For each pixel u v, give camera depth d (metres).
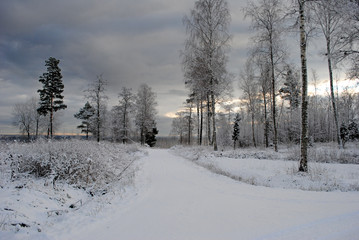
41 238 3.68
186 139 58.03
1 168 6.59
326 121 42.62
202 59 18.38
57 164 6.92
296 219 3.85
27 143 9.30
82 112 47.44
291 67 16.22
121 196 6.54
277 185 8.27
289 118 38.53
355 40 11.10
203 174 10.57
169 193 6.86
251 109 29.95
